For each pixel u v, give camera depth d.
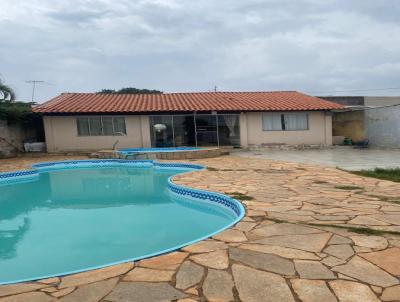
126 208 8.28
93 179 12.80
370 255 3.69
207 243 4.22
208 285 3.12
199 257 3.78
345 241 4.15
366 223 4.87
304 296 2.86
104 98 22.66
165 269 3.49
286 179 9.37
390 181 8.68
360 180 8.90
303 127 21.33
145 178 12.80
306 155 16.66
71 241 5.86
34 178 13.16
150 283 3.19
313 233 4.50
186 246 4.14
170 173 13.88
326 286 3.02
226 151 18.20
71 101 20.95
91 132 19.28
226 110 19.69
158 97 23.72
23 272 4.59
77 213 7.89
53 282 3.29
